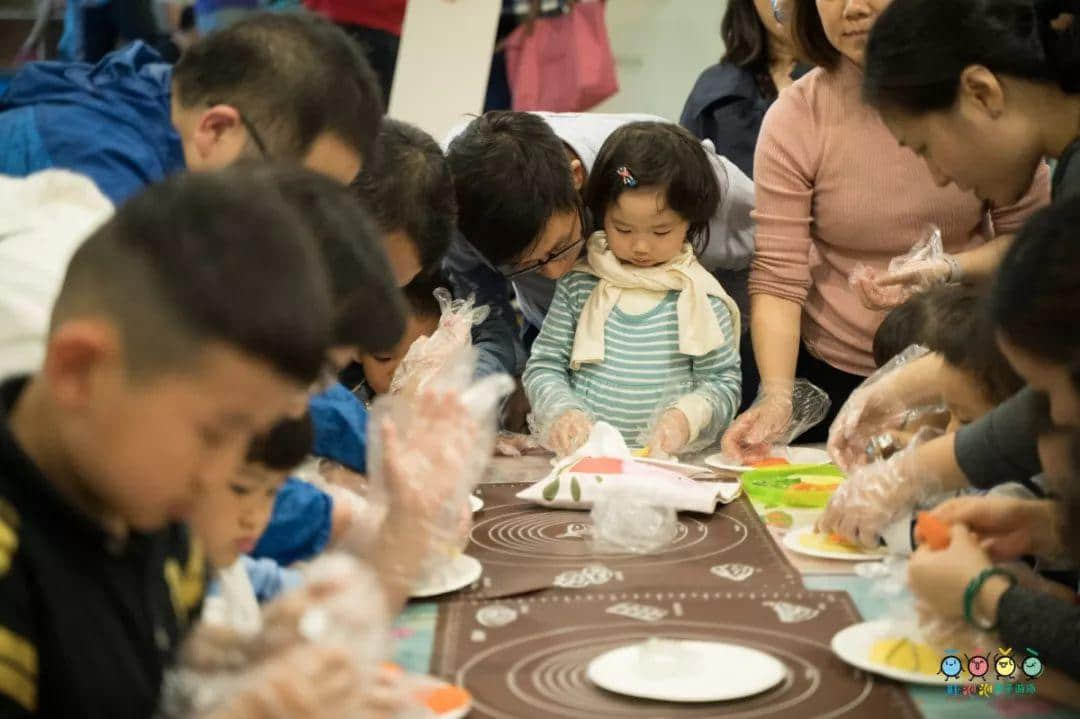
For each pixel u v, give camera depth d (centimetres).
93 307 95
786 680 139
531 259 262
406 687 120
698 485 214
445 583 170
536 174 250
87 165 176
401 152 204
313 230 128
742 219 295
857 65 256
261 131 158
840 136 266
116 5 418
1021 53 170
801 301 276
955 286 227
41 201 148
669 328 272
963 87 175
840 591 168
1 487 100
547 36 440
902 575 158
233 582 144
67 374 95
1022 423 163
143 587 113
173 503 100
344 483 199
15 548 99
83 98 184
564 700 135
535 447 267
